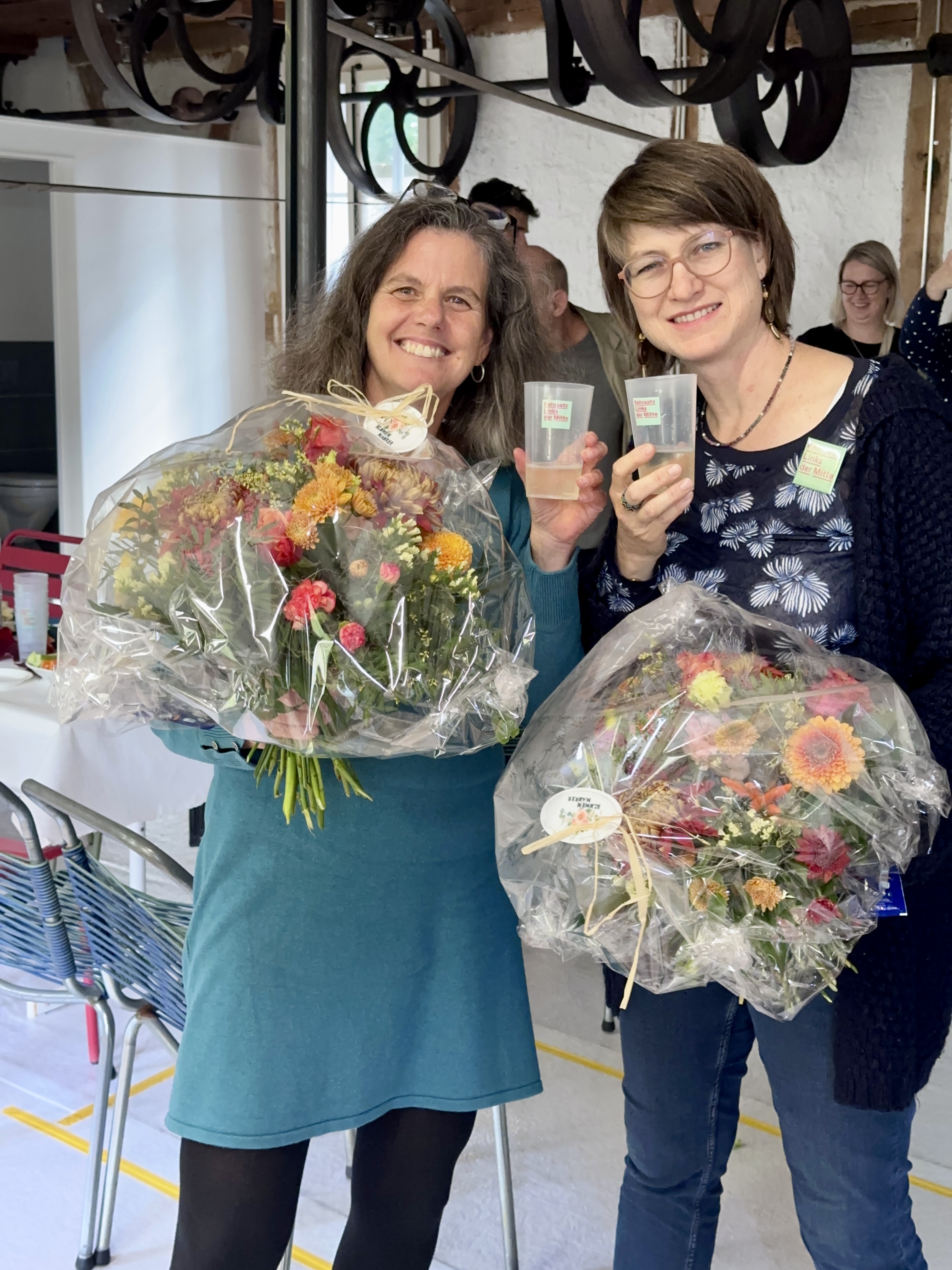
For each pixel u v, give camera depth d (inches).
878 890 51.6
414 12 115.4
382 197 166.1
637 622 57.5
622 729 52.6
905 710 52.5
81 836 105.9
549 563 61.0
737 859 49.4
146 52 135.6
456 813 58.4
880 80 160.7
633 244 58.1
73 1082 98.8
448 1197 60.8
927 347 104.3
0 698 98.7
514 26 178.1
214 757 56.6
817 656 54.6
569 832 50.9
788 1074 58.3
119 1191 85.3
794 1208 84.4
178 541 50.9
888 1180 57.5
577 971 119.3
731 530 60.2
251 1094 55.0
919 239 161.8
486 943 59.9
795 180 169.5
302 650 48.9
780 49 143.2
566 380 68.7
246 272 206.7
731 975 51.4
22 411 194.9
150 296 195.6
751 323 58.1
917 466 55.5
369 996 56.9
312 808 55.6
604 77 103.2
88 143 183.3
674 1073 61.4
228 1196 55.1
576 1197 86.2
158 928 70.2
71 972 75.1
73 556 55.7
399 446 55.5
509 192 134.2
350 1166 87.3
